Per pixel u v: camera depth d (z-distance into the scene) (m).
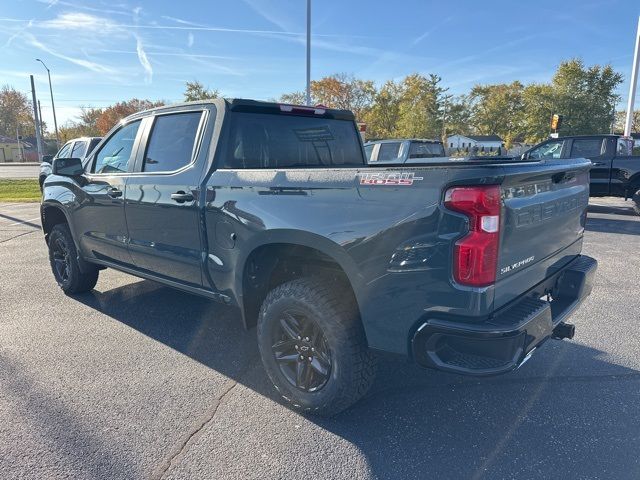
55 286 5.77
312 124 4.20
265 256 3.21
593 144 11.75
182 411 3.02
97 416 2.95
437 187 2.26
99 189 4.35
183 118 3.75
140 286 5.77
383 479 2.40
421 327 2.37
